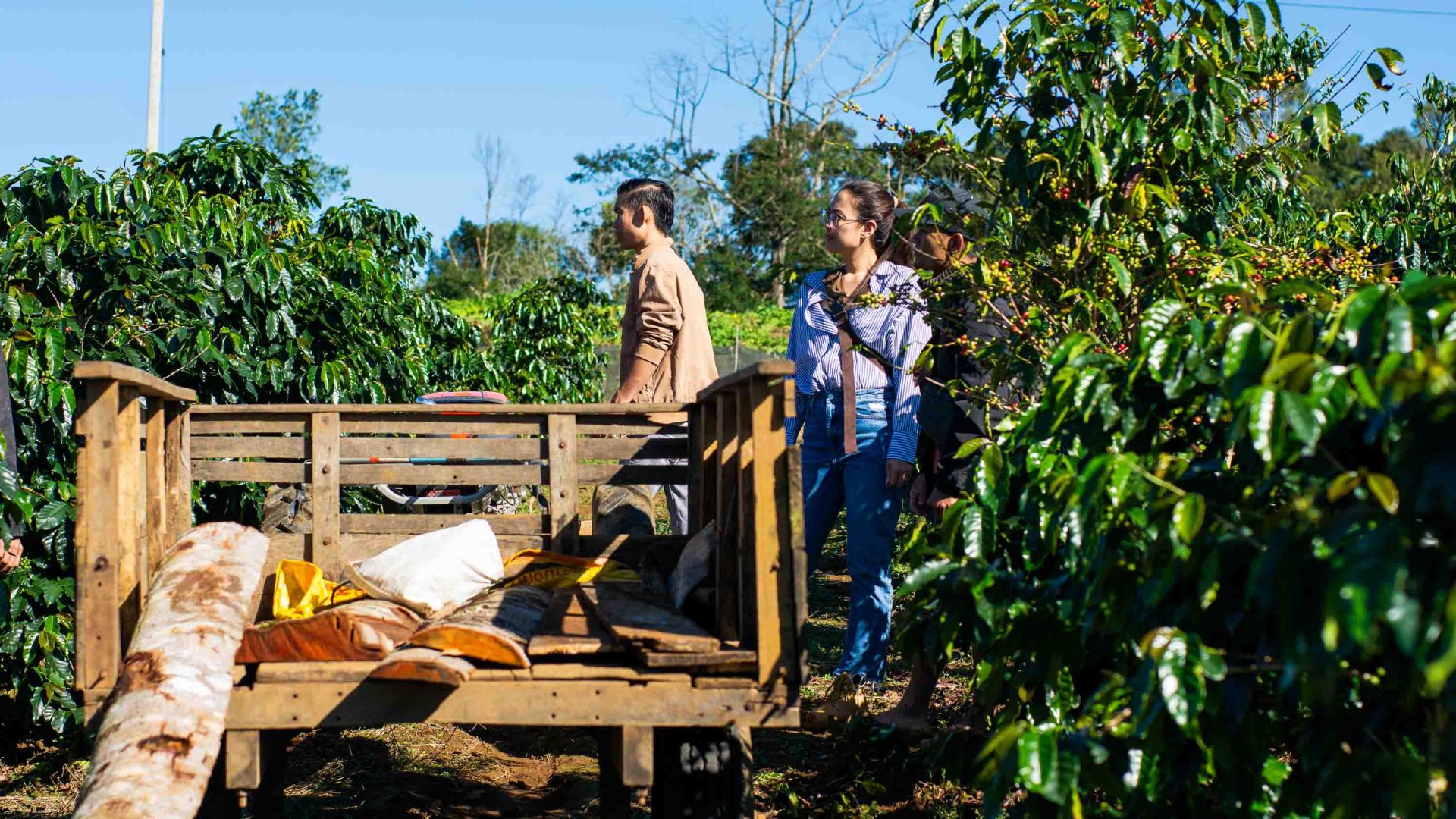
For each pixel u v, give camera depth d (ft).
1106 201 10.62
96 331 15.55
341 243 21.49
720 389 9.73
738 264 176.04
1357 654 6.00
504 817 12.61
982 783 7.03
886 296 13.44
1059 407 7.62
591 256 209.67
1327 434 5.95
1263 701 7.11
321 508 11.37
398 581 10.34
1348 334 5.74
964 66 10.93
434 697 8.50
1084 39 10.71
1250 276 9.58
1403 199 20.67
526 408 11.64
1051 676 8.00
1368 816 5.68
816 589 23.73
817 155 170.30
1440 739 5.17
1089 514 6.79
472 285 221.46
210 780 9.14
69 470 14.67
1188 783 7.17
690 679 8.50
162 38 41.60
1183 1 10.58
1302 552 5.56
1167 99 10.52
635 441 11.89
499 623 9.09
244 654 8.80
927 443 13.79
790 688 8.48
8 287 14.90
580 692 8.50
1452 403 5.00
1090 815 7.95
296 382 18.06
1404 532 4.96
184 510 10.90
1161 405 7.55
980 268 10.47
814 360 13.96
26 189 16.24
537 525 11.88
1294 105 12.73
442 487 20.33
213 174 20.74
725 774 9.36
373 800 13.01
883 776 12.90
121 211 16.37
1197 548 6.50
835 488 14.11
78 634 8.70
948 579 8.28
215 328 16.74
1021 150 10.85
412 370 21.30
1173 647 6.24
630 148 195.21
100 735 7.91
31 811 12.81
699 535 10.82
